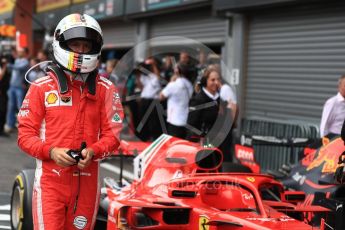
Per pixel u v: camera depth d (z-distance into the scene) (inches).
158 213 172.9
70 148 132.7
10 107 563.5
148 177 199.2
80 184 134.4
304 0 406.6
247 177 180.9
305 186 216.4
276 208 178.7
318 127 370.0
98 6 725.9
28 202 203.0
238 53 493.7
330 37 405.7
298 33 435.2
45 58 547.8
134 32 680.4
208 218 165.3
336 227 166.9
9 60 618.5
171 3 559.8
